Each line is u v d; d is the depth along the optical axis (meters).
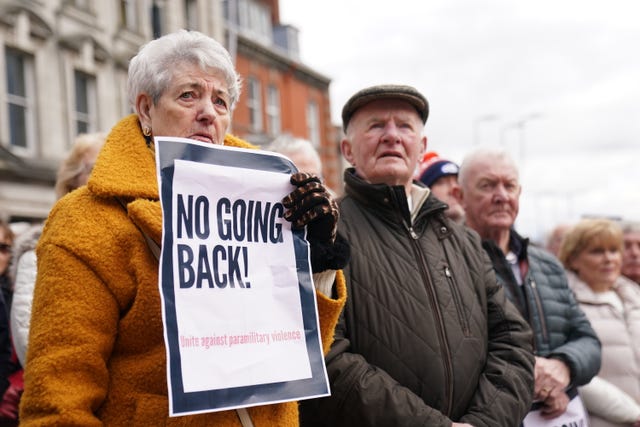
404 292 2.30
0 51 12.25
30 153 12.99
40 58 13.12
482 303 2.47
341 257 1.74
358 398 2.10
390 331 2.25
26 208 12.52
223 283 1.53
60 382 1.45
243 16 23.62
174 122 1.66
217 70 1.71
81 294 1.50
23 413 1.48
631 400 3.49
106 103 14.77
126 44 15.38
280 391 1.54
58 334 1.47
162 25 16.81
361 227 2.43
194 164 1.55
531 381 2.39
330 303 1.72
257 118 22.25
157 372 1.53
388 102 2.59
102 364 1.50
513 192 3.25
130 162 1.63
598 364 3.05
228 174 1.59
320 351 1.63
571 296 3.25
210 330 1.48
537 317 3.07
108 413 1.53
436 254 2.43
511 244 3.28
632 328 3.75
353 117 2.67
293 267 1.64
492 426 2.22
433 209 2.53
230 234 1.57
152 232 1.53
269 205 1.65
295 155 3.84
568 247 3.95
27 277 2.88
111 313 1.52
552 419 2.83
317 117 25.75
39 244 1.60
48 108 13.20
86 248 1.51
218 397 1.45
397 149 2.53
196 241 1.51
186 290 1.47
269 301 1.59
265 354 1.54
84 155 2.97
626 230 4.82
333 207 1.70
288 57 23.56
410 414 2.09
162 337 1.54
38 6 13.09
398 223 2.44
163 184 1.50
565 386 2.85
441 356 2.26
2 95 12.27
